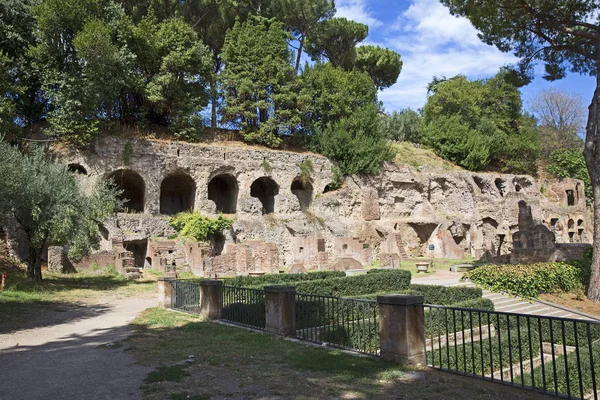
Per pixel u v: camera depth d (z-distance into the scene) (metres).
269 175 40.75
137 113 39.41
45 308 16.97
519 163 59.62
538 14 22.67
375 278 19.98
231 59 43.88
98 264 28.44
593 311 19.00
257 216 38.00
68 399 6.70
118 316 15.49
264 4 48.88
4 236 28.19
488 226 50.44
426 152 55.66
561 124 74.50
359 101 48.91
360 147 44.91
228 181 43.06
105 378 7.75
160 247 31.31
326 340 10.34
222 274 29.06
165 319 13.78
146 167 35.00
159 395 6.74
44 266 27.56
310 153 44.56
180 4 44.00
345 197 43.69
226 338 10.72
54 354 9.88
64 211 21.53
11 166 19.03
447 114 59.59
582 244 30.53
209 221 33.66
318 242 35.41
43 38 31.31
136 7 40.91
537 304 19.67
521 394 6.69
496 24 24.59
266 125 43.06
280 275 21.48
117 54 32.19
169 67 37.31
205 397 6.63
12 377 8.03
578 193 60.16
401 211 47.59
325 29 52.75
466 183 50.12
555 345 13.88
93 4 32.34
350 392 6.79
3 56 28.86
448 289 18.28
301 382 7.29
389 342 8.46
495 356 11.20
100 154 33.22
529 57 26.88
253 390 6.92
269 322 11.32
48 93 32.16
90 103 32.62
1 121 28.66
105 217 25.08
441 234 44.97
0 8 31.31
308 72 47.28
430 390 6.85
